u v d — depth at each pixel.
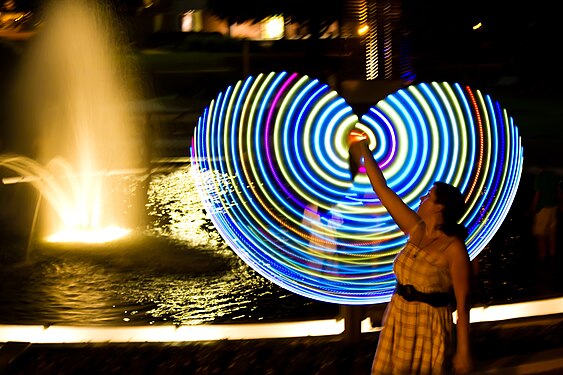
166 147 24.38
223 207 8.15
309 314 8.78
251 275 10.55
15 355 6.60
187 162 22.73
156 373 6.26
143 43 43.66
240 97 8.74
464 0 35.28
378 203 7.23
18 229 13.30
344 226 7.32
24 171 17.81
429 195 4.79
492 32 37.19
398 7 6.24
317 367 6.30
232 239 7.81
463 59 34.19
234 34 46.66
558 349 6.51
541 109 31.11
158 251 11.96
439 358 4.75
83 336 7.33
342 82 6.06
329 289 6.93
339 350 6.59
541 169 11.37
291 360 6.42
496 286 9.98
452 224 4.71
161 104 31.52
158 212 15.71
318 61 33.31
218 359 6.49
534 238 12.88
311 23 34.78
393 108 7.09
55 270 10.80
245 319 8.64
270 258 7.55
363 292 6.82
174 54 39.97
